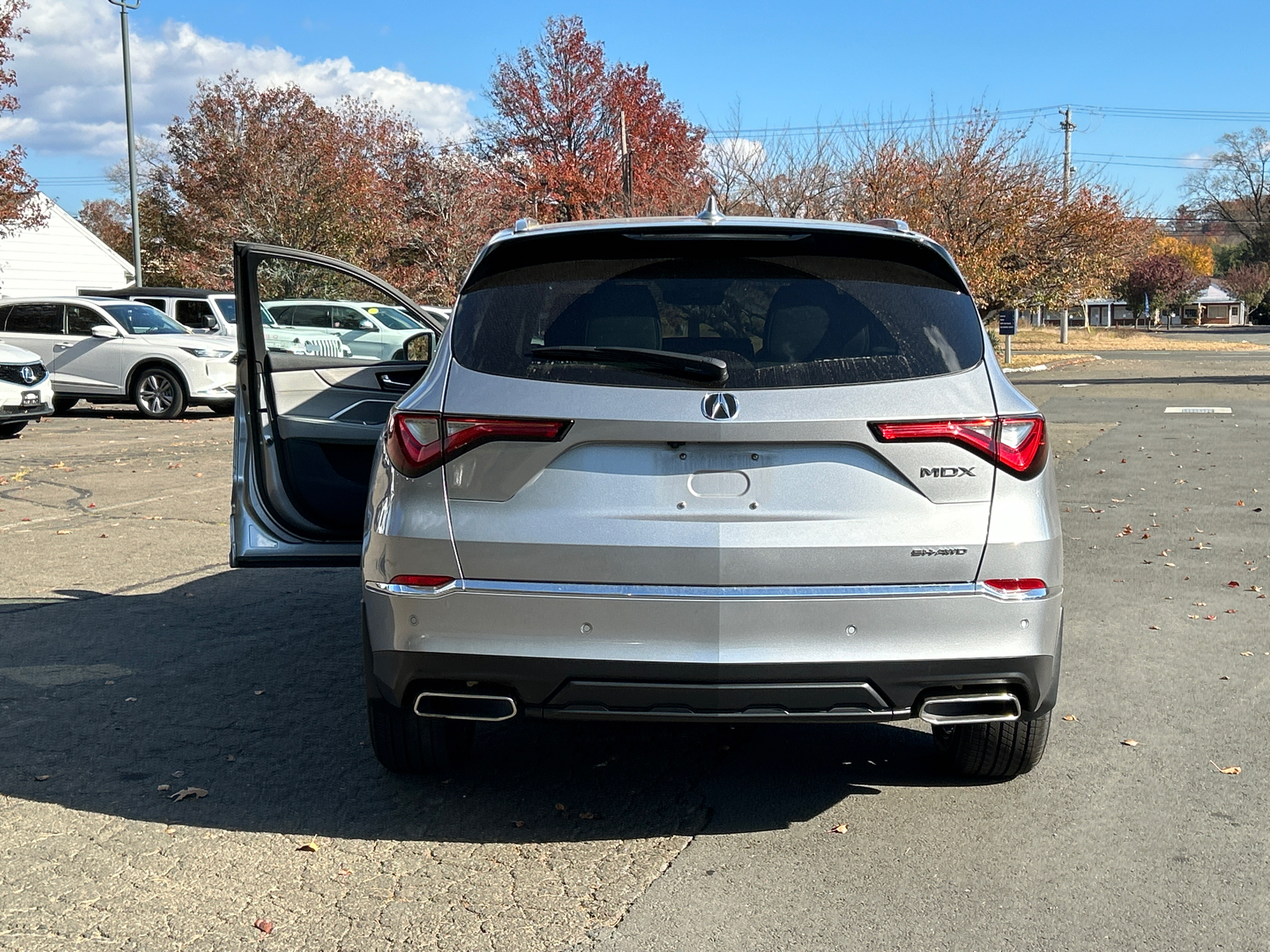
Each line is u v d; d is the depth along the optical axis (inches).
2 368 556.7
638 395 116.9
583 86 1611.7
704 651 116.6
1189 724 169.2
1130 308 3922.2
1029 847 128.6
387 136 1406.3
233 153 1240.8
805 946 107.6
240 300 168.6
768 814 138.7
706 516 116.9
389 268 1228.5
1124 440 552.1
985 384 121.3
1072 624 226.5
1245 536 315.0
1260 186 3922.2
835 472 117.4
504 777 151.0
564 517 117.9
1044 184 1186.0
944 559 118.0
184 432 604.7
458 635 119.8
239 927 111.9
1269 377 1077.1
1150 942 107.8
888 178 1159.0
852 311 124.3
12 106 924.6
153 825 135.4
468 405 119.6
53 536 321.7
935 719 122.3
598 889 119.5
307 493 180.9
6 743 162.1
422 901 117.0
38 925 112.0
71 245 1467.8
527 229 135.5
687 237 128.6
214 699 182.2
